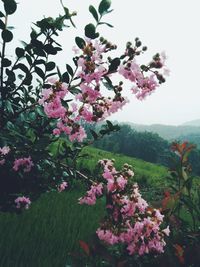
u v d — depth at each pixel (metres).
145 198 13.65
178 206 3.87
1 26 3.33
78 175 3.82
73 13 3.41
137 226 3.12
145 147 87.69
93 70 3.19
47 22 3.43
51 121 3.95
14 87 3.71
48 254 5.14
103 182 3.54
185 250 3.33
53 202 8.41
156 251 3.26
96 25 3.24
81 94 3.29
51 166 4.09
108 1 3.22
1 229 5.80
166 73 3.38
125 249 3.41
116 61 3.25
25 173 4.04
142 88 3.39
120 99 3.40
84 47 3.22
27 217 6.68
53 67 3.61
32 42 3.46
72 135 3.40
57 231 6.14
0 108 3.64
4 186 4.06
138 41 3.33
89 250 3.29
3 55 3.45
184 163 3.97
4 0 3.25
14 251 5.11
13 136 3.71
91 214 7.82
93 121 3.38
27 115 3.90
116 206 3.29
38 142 3.59
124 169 3.51
